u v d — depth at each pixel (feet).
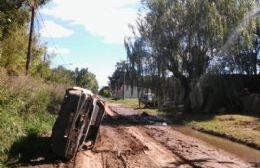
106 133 93.66
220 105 157.48
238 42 149.28
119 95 450.30
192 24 151.23
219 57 155.94
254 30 150.51
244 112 148.05
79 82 449.89
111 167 53.88
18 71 117.29
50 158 54.90
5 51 109.09
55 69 250.16
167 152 68.64
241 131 97.66
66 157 54.60
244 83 161.99
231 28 148.36
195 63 154.20
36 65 151.12
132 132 99.04
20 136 58.90
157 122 133.39
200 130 110.73
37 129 70.49
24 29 120.26
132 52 175.22
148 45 165.48
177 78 167.43
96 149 67.77
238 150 75.82
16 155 53.01
